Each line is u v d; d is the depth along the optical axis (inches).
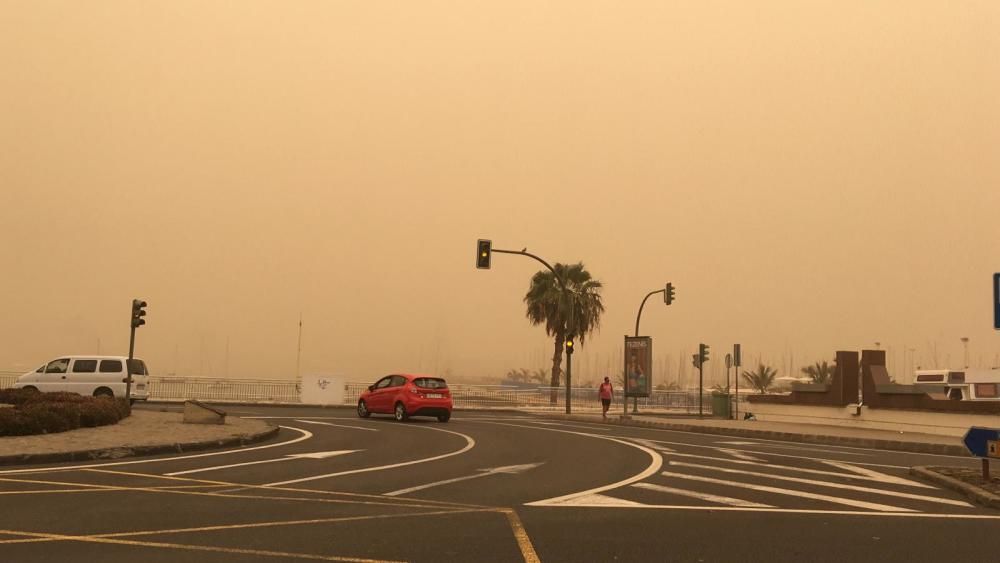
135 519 355.3
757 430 1046.4
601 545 318.7
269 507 394.6
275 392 1646.2
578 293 2288.4
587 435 951.6
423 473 549.3
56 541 307.6
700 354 1640.0
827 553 310.7
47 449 590.2
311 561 283.1
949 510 419.2
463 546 312.0
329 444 761.6
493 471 567.8
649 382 1409.9
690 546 319.9
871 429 1095.6
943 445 833.5
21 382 1206.9
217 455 641.0
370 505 407.8
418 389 1154.7
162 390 1578.5
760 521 378.9
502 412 1685.5
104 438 678.5
